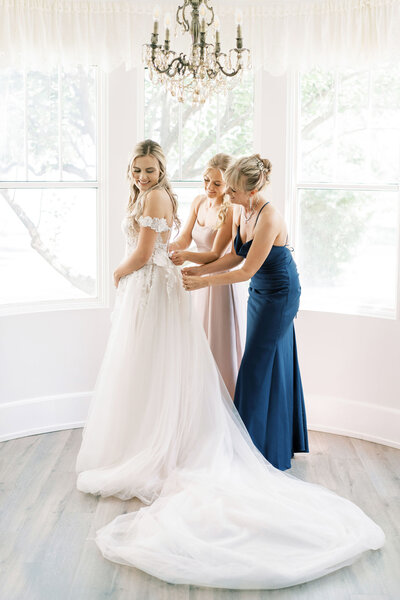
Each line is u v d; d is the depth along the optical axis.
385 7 3.93
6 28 3.93
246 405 3.72
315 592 2.62
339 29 4.07
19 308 4.23
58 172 4.36
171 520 2.92
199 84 3.02
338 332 4.29
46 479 3.60
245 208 3.64
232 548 2.80
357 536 2.90
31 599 2.55
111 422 3.54
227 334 3.97
